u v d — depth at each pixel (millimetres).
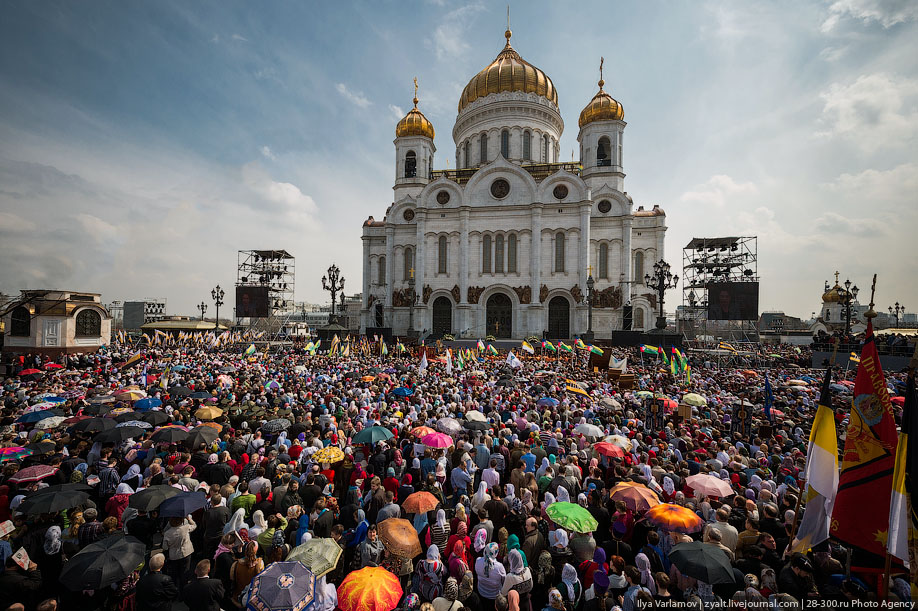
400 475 13102
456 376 31125
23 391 20500
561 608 7234
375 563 8969
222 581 8688
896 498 7215
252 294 70625
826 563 7871
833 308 82562
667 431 16562
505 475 13625
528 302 68625
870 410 8047
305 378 27891
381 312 76938
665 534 9484
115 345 48969
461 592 7871
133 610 8305
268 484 10969
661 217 68438
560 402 20469
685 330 73750
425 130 79438
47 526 9023
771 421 18484
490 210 70750
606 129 72688
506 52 82750
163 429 13250
